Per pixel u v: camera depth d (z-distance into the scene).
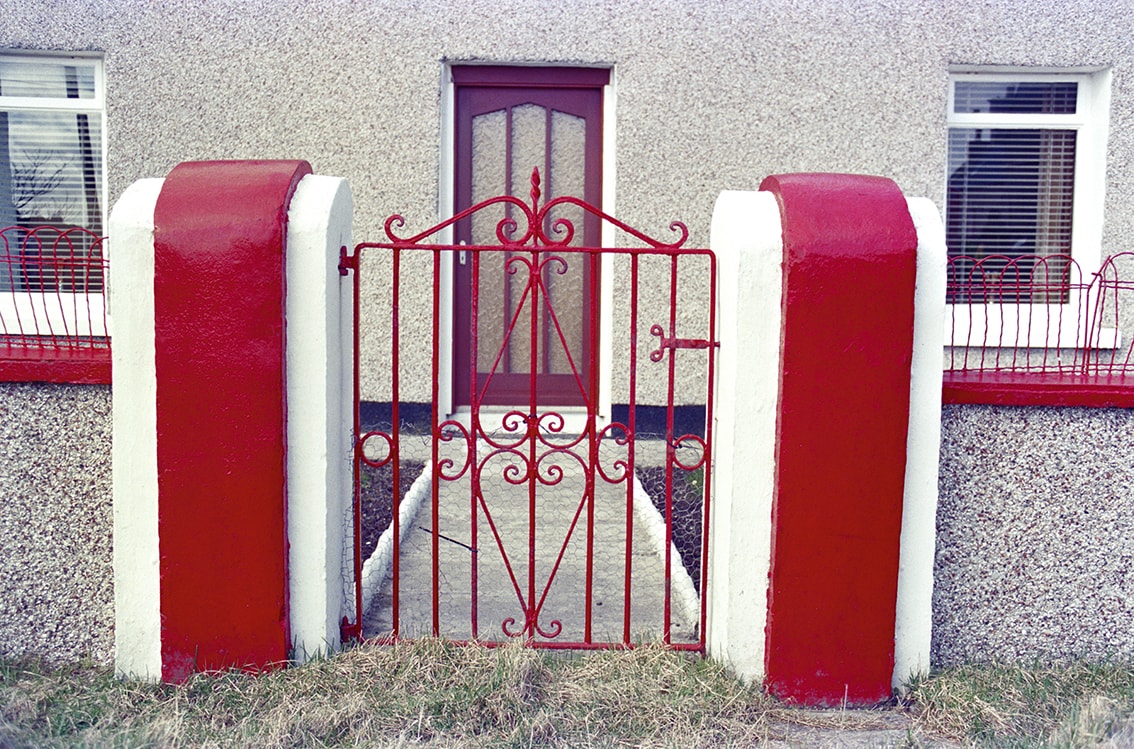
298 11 5.74
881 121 5.89
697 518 4.68
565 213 6.32
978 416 3.01
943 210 5.96
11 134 6.11
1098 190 6.03
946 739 2.66
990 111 6.19
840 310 2.70
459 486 5.11
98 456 2.95
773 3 5.80
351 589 3.16
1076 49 5.87
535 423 2.94
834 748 2.60
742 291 2.73
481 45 5.81
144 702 2.73
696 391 6.03
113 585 2.98
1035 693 2.87
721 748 2.57
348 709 2.64
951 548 3.04
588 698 2.76
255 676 2.81
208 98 5.78
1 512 2.95
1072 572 3.05
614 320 6.00
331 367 2.83
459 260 6.30
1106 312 5.93
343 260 2.92
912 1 5.80
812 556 2.77
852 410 2.72
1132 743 2.54
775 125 5.88
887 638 2.81
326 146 5.84
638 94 5.86
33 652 3.00
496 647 3.02
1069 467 3.03
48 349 3.09
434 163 5.86
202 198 2.71
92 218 6.18
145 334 2.75
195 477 2.74
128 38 5.73
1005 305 5.92
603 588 3.85
